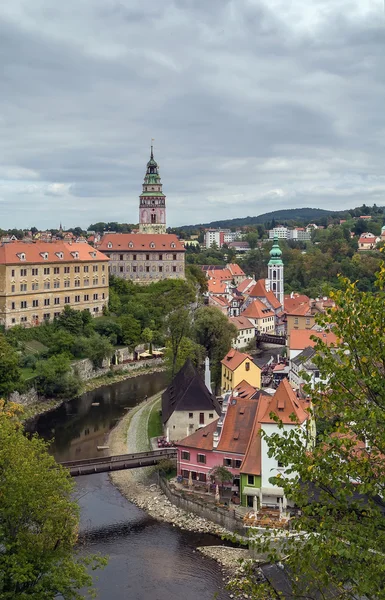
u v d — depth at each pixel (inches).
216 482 3636.8
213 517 3412.9
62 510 2210.9
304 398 4699.8
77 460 4106.8
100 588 2746.1
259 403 3747.5
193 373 4965.6
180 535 3297.2
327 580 1170.0
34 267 7199.8
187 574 2876.5
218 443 3690.9
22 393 5521.7
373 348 1254.3
